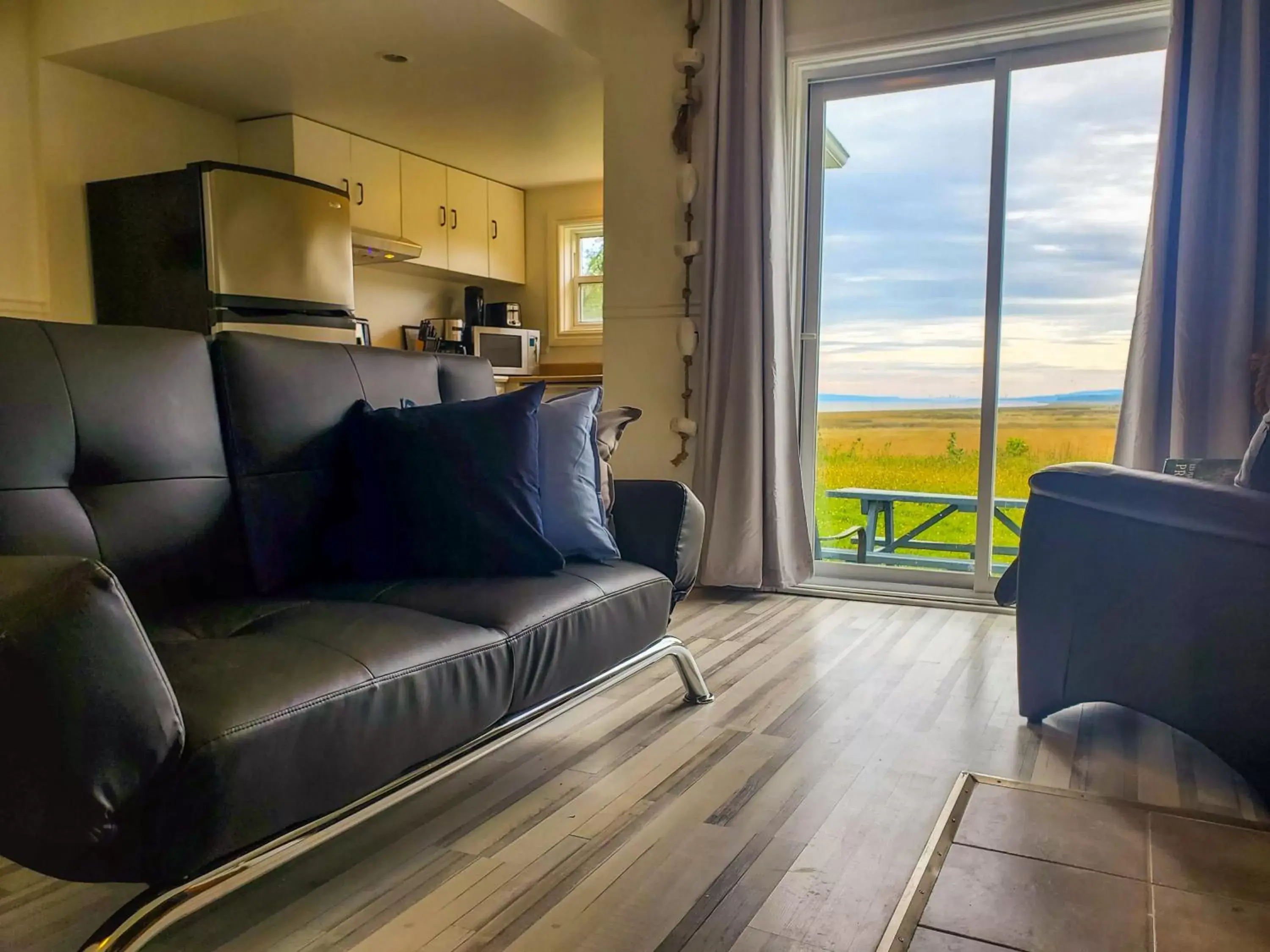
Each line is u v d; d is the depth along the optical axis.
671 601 2.05
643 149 3.65
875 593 3.42
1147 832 1.53
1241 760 1.68
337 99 3.95
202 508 1.61
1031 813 1.60
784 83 3.37
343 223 3.93
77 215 3.63
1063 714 2.17
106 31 3.34
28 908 1.33
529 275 5.68
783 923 1.27
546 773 1.80
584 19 3.47
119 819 0.93
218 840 0.99
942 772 1.80
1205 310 2.78
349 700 1.15
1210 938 1.21
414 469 1.74
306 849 1.11
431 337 5.08
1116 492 1.86
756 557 3.43
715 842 1.51
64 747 0.89
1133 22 3.05
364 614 1.41
